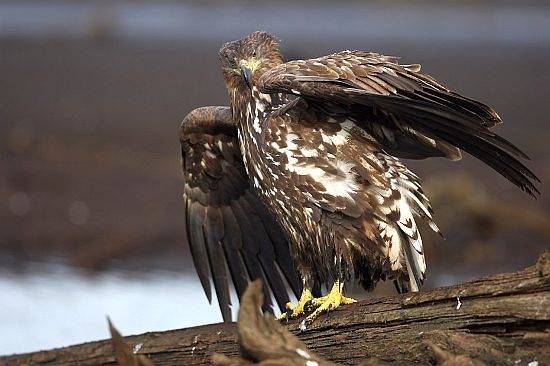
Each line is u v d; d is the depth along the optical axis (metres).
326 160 10.04
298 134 10.12
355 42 46.12
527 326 8.34
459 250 18.64
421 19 60.56
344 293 10.08
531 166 23.64
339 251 10.02
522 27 55.19
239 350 9.44
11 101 32.38
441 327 8.70
